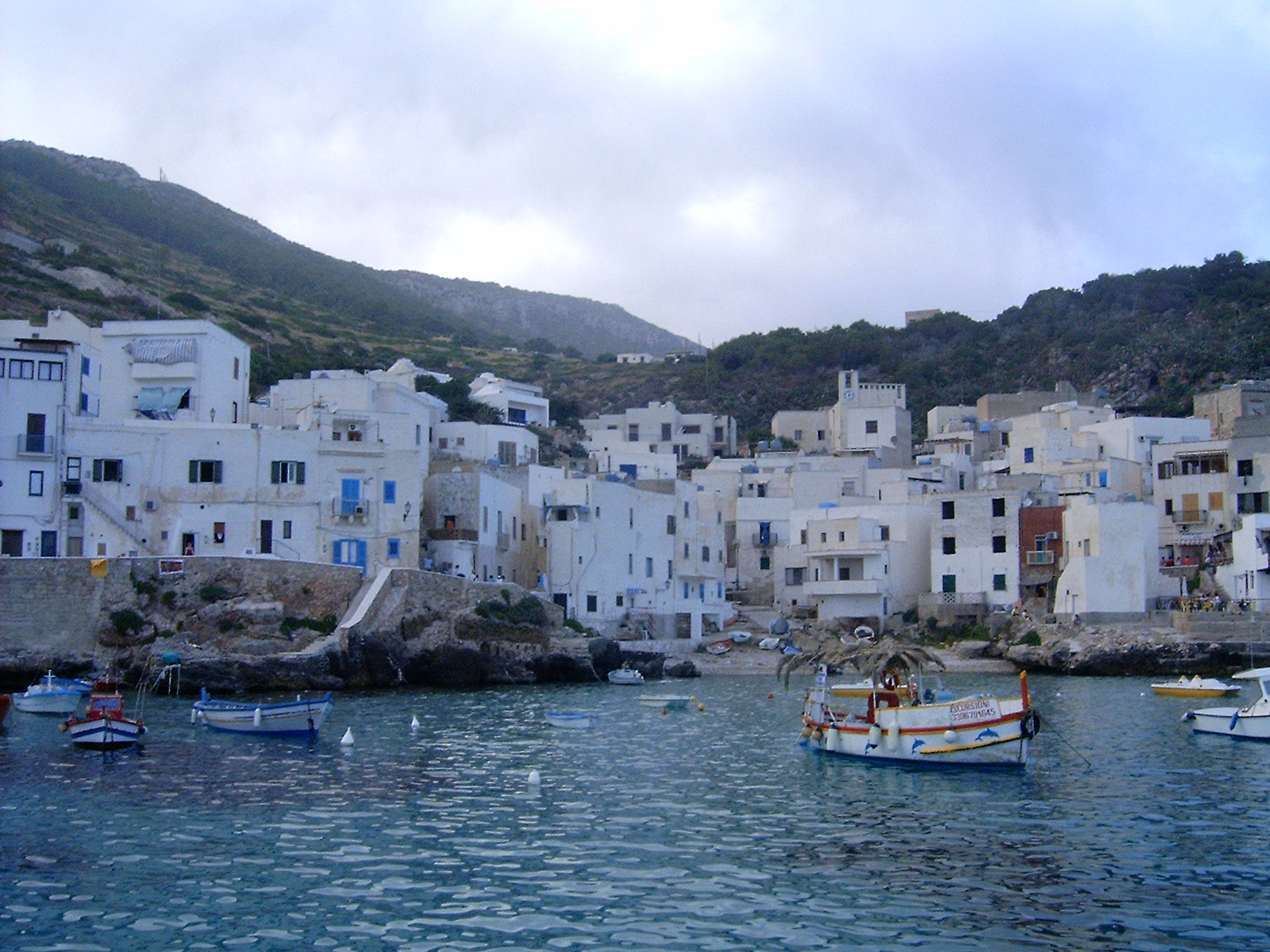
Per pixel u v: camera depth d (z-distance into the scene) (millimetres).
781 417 161375
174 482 80625
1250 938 23938
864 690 74375
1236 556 94312
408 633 76812
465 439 117750
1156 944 23594
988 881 27859
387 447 85750
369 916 25203
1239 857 30188
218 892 26812
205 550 80438
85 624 69562
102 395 91625
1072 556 99375
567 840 31859
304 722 50188
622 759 46344
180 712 58406
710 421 161750
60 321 91312
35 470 77375
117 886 27234
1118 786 40406
